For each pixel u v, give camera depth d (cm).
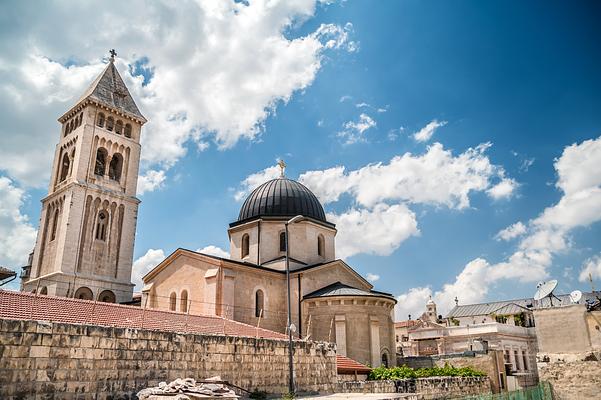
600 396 3909
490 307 12488
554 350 4256
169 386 2080
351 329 4497
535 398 3675
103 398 2081
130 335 2250
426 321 11050
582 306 4241
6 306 2245
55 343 1962
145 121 7119
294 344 3181
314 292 4916
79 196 5994
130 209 6600
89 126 6359
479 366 4703
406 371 4019
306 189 5991
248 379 2786
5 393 1777
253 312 4612
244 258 5541
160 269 5109
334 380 3428
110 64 7169
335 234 5947
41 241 6244
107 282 6031
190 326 2972
